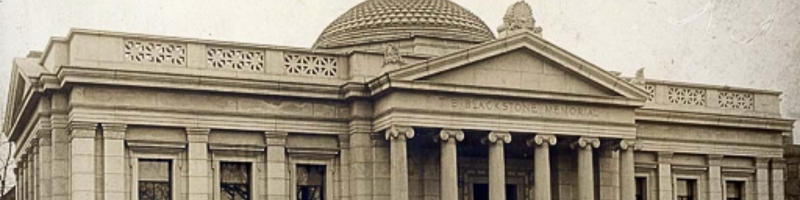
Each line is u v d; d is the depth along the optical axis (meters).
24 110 43.06
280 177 41.06
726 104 51.75
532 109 42.38
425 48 48.19
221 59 40.59
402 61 41.47
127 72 38.16
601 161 45.22
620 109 44.25
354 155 41.72
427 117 40.38
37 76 39.69
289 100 41.53
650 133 49.19
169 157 39.53
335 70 42.41
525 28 42.47
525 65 42.72
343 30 51.12
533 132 42.16
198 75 39.31
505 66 42.31
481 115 41.28
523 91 41.78
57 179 38.97
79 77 37.50
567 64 43.16
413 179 42.91
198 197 39.56
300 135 41.84
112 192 38.00
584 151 43.12
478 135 42.53
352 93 41.34
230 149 40.53
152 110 39.03
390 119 39.91
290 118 41.44
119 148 38.34
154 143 39.19
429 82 40.25
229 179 40.91
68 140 39.12
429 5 51.25
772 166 52.88
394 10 50.84
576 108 43.28
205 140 39.91
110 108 38.31
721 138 51.22
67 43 39.47
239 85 40.09
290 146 41.59
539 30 43.28
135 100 38.78
